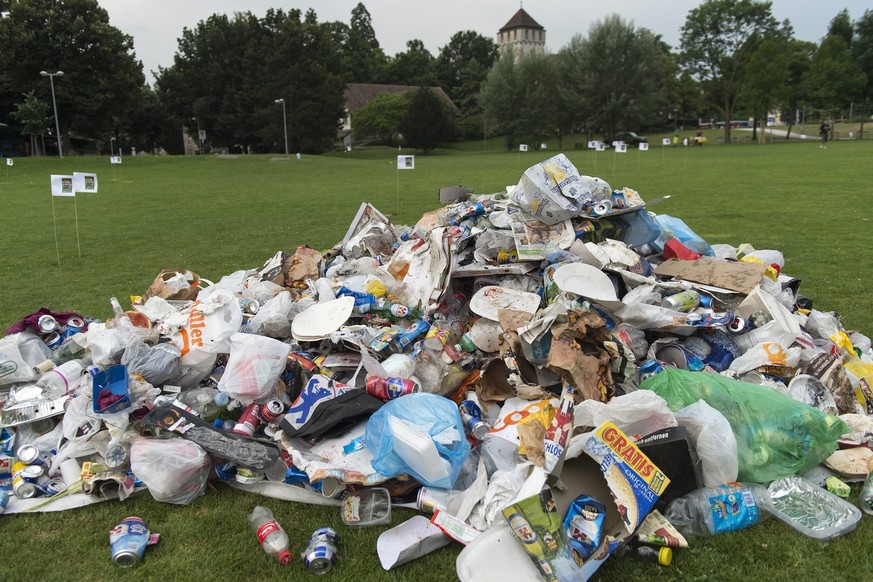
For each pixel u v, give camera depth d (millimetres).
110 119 50562
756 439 3424
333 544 3088
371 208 7387
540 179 5418
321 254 6660
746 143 56875
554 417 3439
